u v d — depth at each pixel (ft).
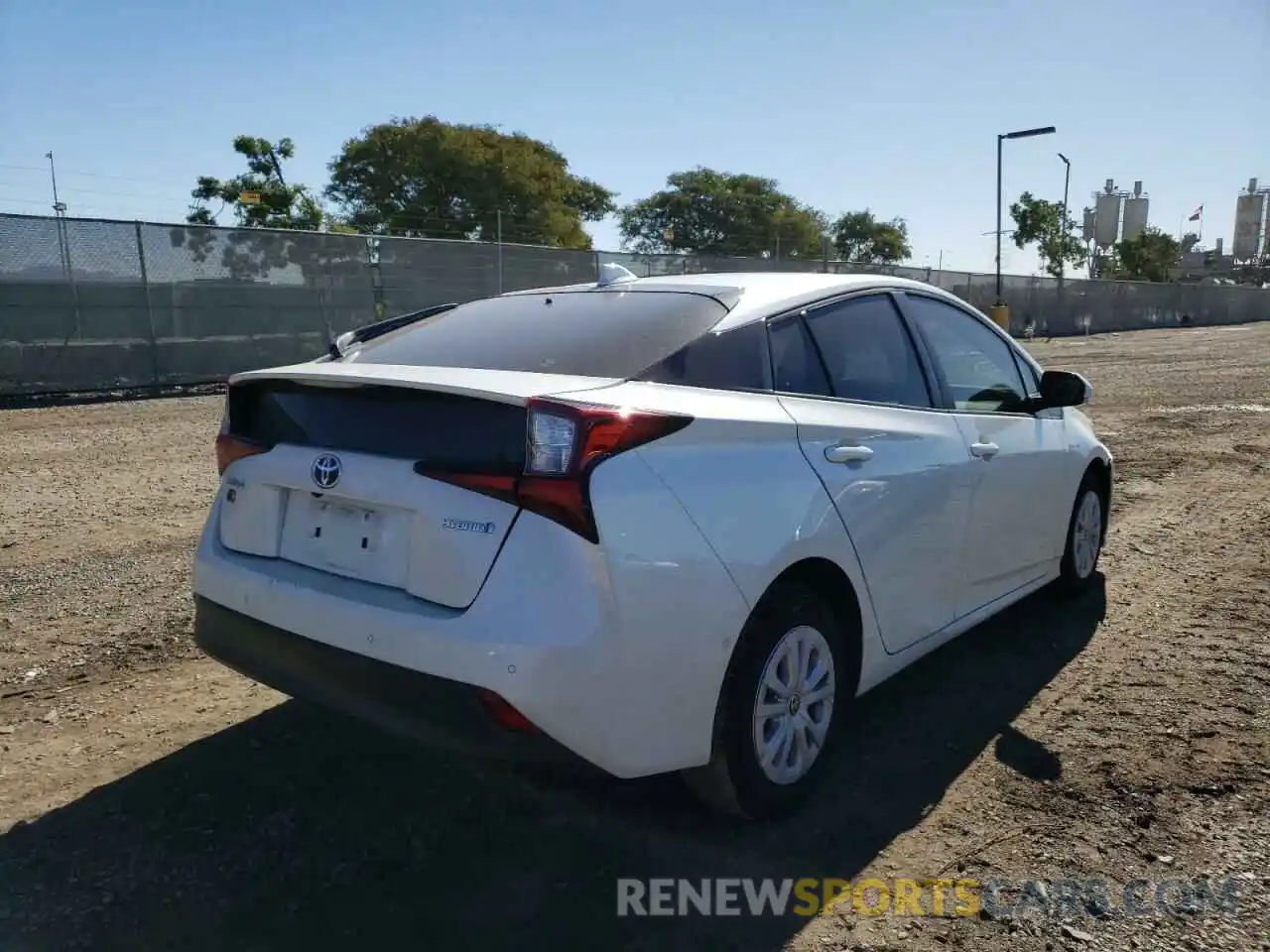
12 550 19.90
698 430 9.39
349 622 9.11
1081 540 17.12
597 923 8.71
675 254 74.49
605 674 8.48
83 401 46.26
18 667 14.06
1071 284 131.44
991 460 13.50
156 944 8.37
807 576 10.55
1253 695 13.28
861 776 11.24
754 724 9.74
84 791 10.82
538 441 8.53
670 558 8.84
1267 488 26.58
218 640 10.50
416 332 12.15
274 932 8.54
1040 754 11.75
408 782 11.08
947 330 14.05
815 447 10.55
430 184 150.00
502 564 8.48
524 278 64.28
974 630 15.98
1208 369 65.62
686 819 10.37
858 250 240.32
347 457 9.55
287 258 53.88
